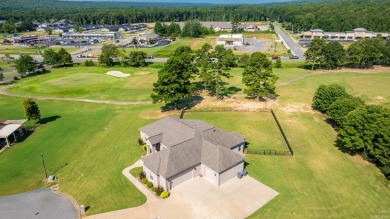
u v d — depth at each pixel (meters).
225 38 198.25
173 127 57.84
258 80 83.25
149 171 47.34
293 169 51.81
